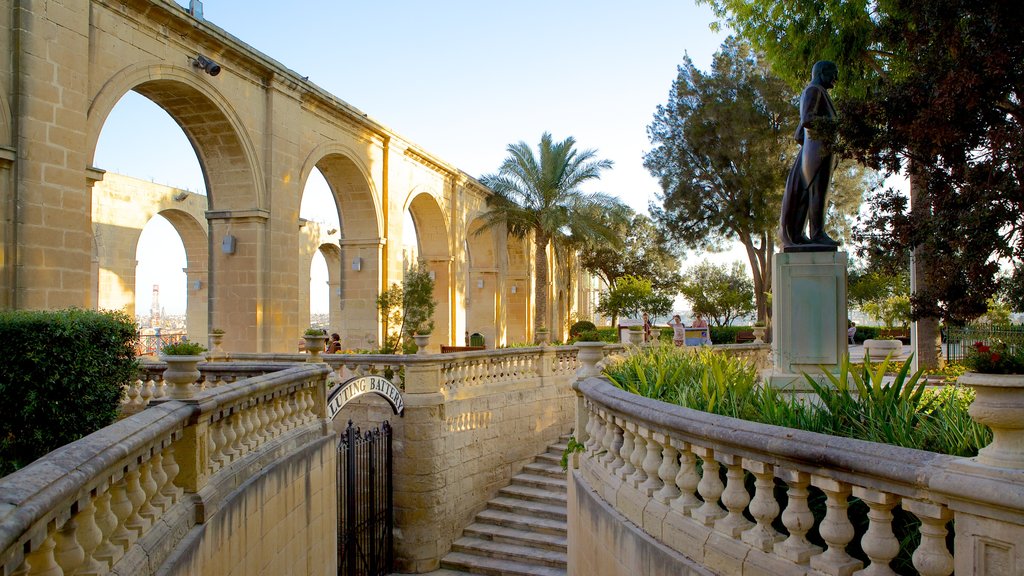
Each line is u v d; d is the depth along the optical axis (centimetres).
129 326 839
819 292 754
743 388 567
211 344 1659
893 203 1122
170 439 493
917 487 291
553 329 4375
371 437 1480
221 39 1669
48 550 313
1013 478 256
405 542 1539
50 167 1242
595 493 598
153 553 423
